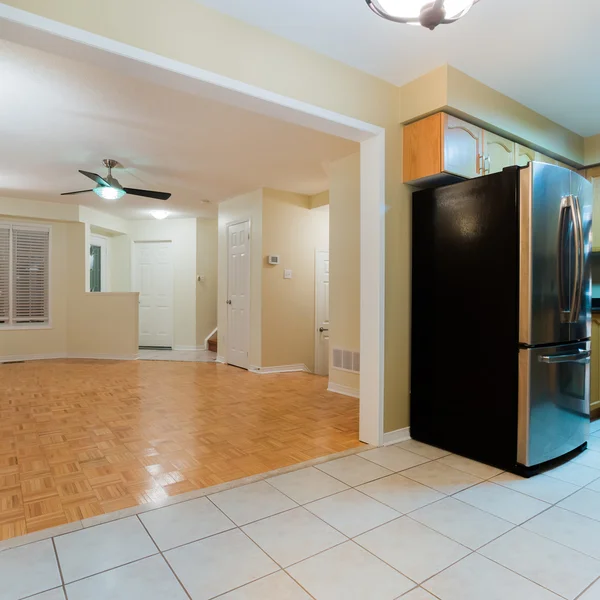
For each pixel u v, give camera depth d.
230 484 2.23
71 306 6.57
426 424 2.85
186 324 7.56
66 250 6.54
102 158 4.18
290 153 4.06
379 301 2.76
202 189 5.41
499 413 2.43
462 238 2.62
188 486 2.22
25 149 3.94
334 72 2.51
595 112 3.22
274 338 5.41
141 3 1.86
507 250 2.38
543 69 2.62
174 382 4.82
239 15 2.11
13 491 2.16
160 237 7.60
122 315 6.48
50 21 1.65
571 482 2.27
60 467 2.46
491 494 2.12
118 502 2.04
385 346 2.81
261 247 5.32
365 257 2.84
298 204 5.59
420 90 2.71
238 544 1.69
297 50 2.35
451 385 2.69
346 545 1.68
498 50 2.43
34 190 5.47
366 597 1.39
